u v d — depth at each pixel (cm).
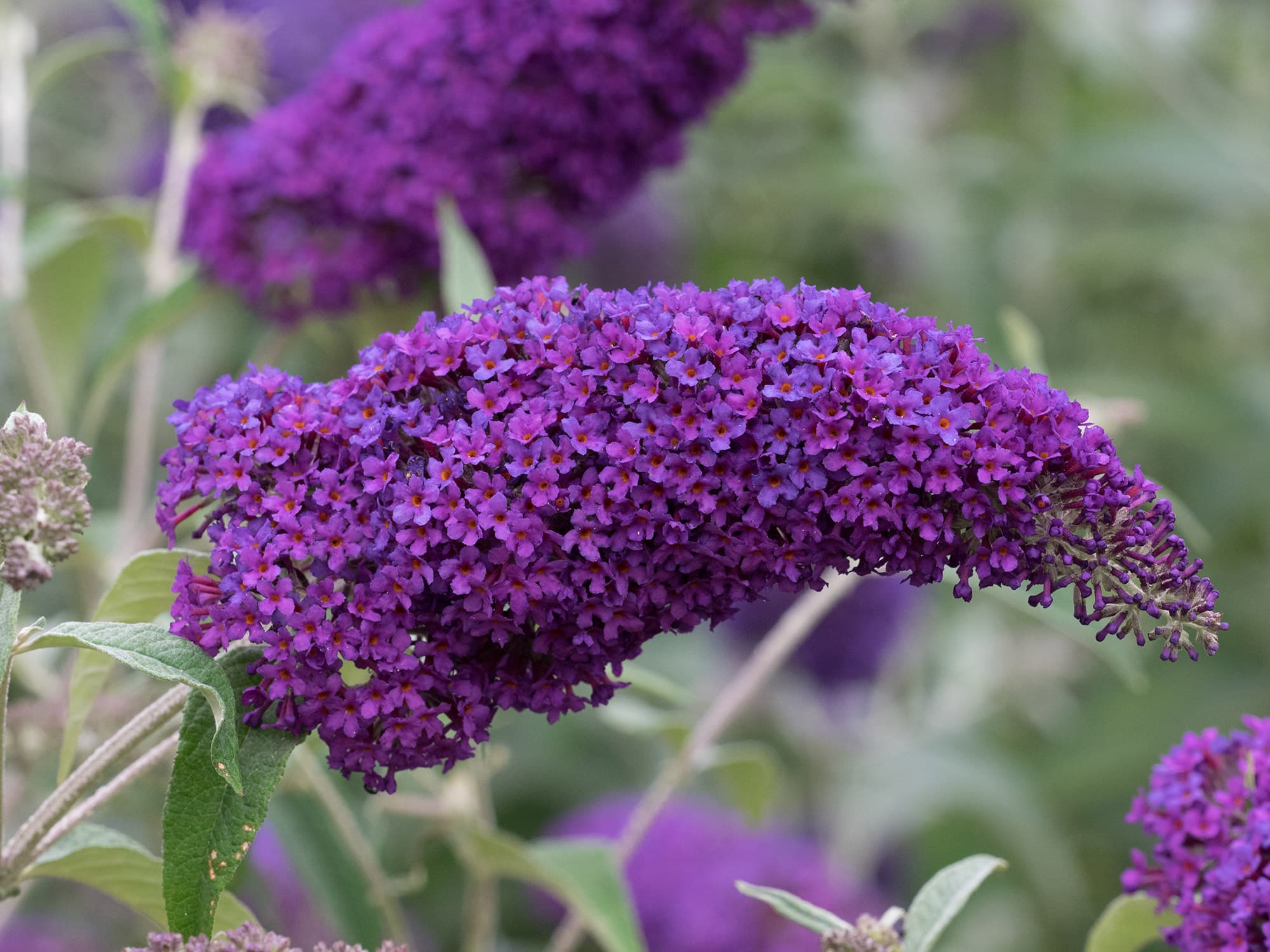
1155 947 93
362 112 98
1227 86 174
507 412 70
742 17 95
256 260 101
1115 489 68
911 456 68
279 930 106
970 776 142
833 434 68
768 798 100
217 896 69
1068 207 171
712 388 68
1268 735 74
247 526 70
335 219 100
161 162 142
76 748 77
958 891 74
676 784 90
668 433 69
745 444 69
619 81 94
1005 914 146
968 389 69
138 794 92
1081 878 142
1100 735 148
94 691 75
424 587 69
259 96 117
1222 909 72
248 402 70
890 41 177
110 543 105
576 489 69
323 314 104
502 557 69
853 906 112
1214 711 145
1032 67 176
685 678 160
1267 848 71
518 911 130
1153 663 149
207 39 113
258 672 69
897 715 165
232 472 69
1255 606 148
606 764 149
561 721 144
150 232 112
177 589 70
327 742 69
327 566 69
